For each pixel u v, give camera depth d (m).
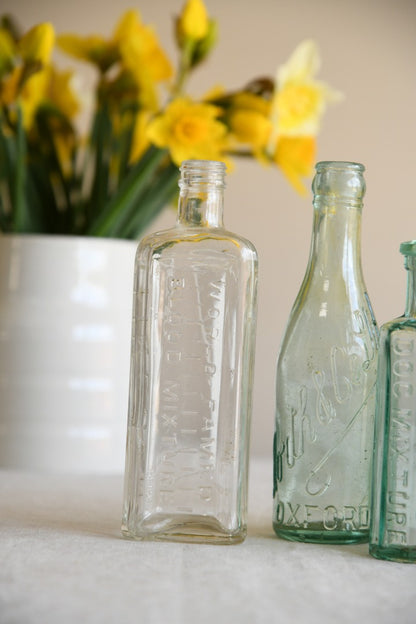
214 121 0.97
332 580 0.62
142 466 0.70
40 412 1.01
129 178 1.00
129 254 1.04
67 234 1.05
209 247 0.70
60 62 1.74
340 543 0.71
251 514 0.81
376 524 0.67
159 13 1.78
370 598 0.59
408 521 0.67
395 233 1.79
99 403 1.01
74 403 1.01
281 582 0.62
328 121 1.79
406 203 1.79
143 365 0.70
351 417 0.71
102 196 1.04
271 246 1.78
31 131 1.03
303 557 0.67
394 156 1.80
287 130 1.00
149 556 0.66
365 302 0.72
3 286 1.01
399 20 1.80
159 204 1.05
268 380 1.77
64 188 1.04
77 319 1.01
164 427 0.70
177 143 0.97
